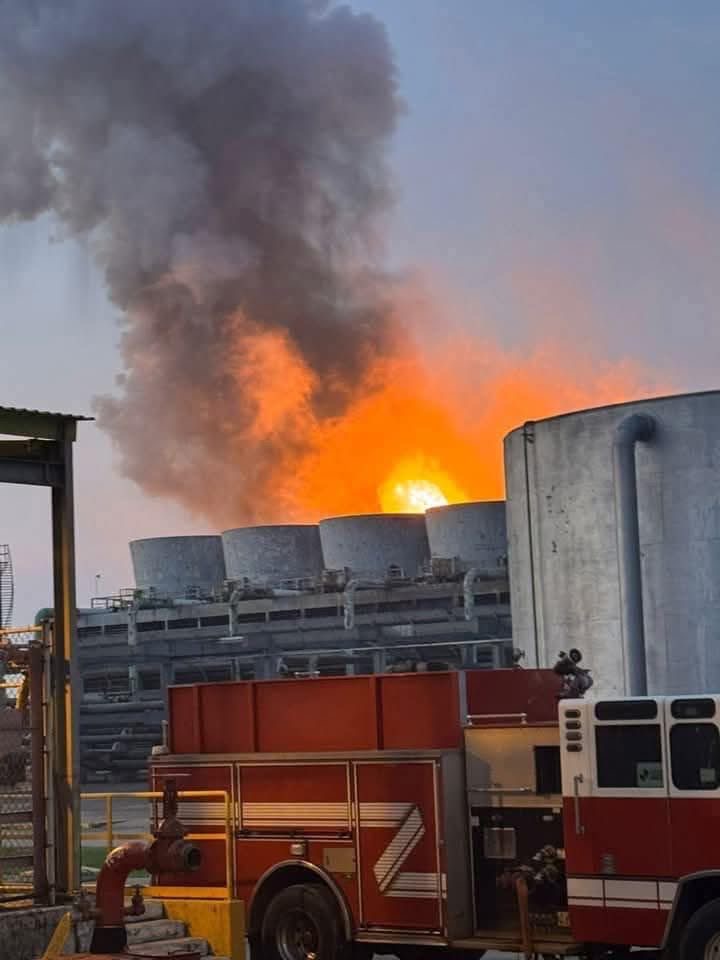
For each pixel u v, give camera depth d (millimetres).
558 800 15039
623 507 32906
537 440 35312
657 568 32969
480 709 16016
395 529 75375
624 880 14164
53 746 13039
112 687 80938
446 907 15273
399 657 68250
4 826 13125
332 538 76438
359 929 15789
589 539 34094
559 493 34688
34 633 13445
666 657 32750
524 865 15062
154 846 12852
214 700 17266
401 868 15586
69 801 13000
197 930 15344
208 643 73562
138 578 88000
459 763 15648
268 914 16297
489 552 70500
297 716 16672
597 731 14469
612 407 33875
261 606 72562
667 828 13984
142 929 14430
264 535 81250
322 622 70250
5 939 12266
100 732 74188
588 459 34188
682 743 14016
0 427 12711
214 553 87125
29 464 12984
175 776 17203
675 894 13828
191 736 17359
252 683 17016
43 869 12945
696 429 32812
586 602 34062
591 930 14289
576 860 14438
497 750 15484
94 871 26516
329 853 16062
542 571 35094
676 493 32875
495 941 15078
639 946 14055
